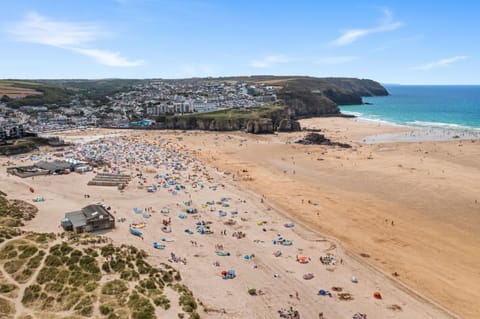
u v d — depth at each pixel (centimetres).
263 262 5525
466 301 4606
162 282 4469
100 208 6900
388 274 5234
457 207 7844
